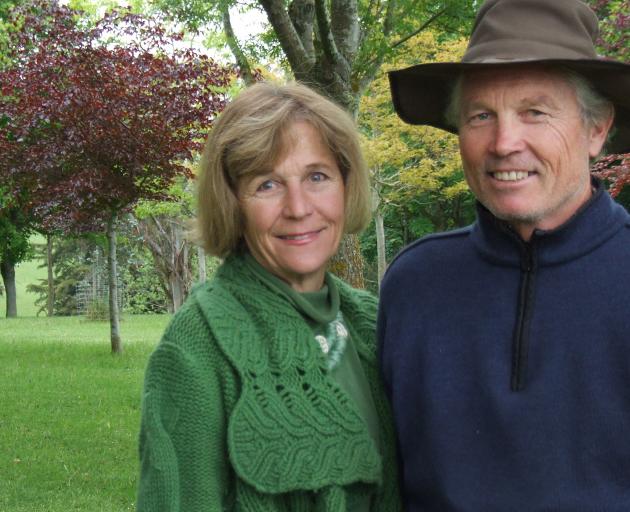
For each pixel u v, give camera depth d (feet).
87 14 44.39
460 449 6.29
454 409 6.36
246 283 6.58
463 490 6.21
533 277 6.11
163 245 86.22
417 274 6.88
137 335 59.00
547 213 6.01
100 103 32.45
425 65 6.32
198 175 6.72
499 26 6.00
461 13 21.31
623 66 5.74
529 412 5.95
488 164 6.10
